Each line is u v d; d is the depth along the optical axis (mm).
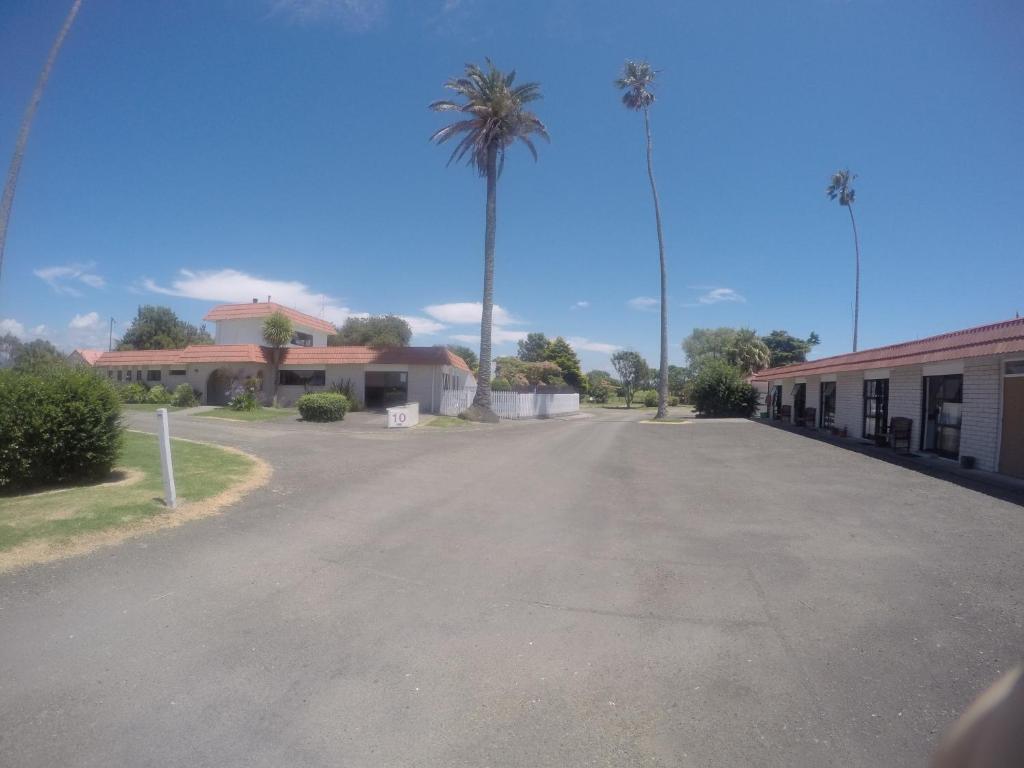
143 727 3525
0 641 4508
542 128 31000
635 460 16062
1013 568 6555
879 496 10703
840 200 52156
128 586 5668
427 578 6246
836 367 22953
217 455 13594
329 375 36594
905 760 3291
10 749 3289
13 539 6684
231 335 40188
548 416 42156
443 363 34562
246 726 3568
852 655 4547
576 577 6336
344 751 3361
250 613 5195
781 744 3451
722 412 38562
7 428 8906
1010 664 4387
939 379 16094
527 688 4078
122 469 11266
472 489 11227
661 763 3291
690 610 5453
